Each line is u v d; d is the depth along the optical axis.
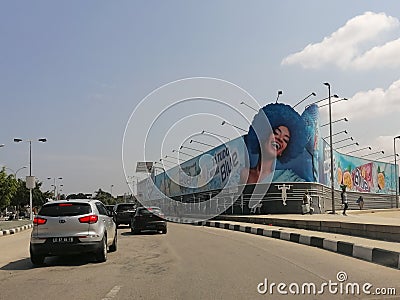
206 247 19.52
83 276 12.34
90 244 14.40
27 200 88.12
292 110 48.50
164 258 15.92
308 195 48.03
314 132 49.34
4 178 66.44
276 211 48.09
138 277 12.02
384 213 50.06
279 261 14.63
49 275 12.62
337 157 61.88
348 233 21.75
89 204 14.90
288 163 48.12
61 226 14.31
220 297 9.45
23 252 19.19
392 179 83.44
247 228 30.36
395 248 15.33
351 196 67.12
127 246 20.41
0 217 94.31
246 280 11.29
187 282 11.16
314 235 21.61
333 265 13.61
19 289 10.67
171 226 39.41
